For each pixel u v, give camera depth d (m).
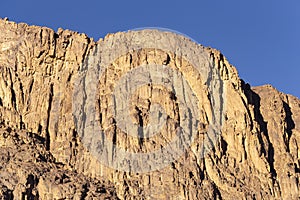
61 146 142.00
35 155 137.88
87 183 136.00
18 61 148.75
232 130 149.00
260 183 145.50
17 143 139.25
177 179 139.25
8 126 143.12
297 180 148.00
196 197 138.50
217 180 142.88
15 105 146.00
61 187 133.50
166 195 137.00
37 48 148.88
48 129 144.50
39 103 146.25
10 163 135.00
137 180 138.25
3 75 147.12
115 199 134.75
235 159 147.12
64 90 147.00
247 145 149.12
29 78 148.00
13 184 132.25
